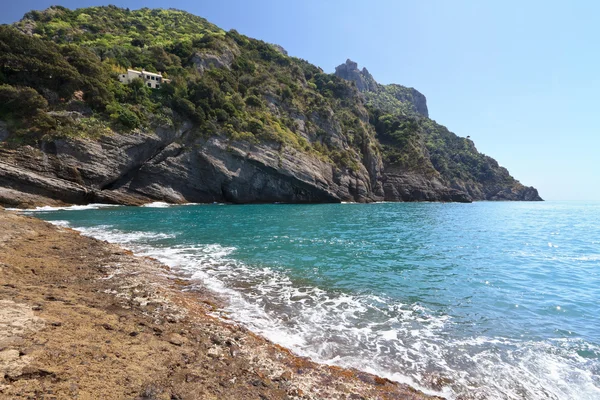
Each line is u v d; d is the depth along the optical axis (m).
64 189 38.91
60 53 47.09
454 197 98.88
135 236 21.00
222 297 10.10
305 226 29.30
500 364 6.71
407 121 118.12
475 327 8.57
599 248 21.97
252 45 96.88
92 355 4.95
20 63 41.53
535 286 12.51
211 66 73.69
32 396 3.73
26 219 19.86
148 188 50.53
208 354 5.88
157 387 4.47
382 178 94.25
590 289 12.19
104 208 40.09
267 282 12.03
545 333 8.29
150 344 5.77
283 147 63.91
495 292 11.66
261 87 78.81
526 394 5.73
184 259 15.08
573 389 5.89
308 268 14.34
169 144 52.69
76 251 13.68
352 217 39.66
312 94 91.25
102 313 6.90
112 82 51.62
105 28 84.06
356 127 98.06
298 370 5.93
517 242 24.22
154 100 54.91
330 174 73.62
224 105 62.72
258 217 35.66
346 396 5.23
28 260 11.08
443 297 10.98
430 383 5.95
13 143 37.28
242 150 58.41
